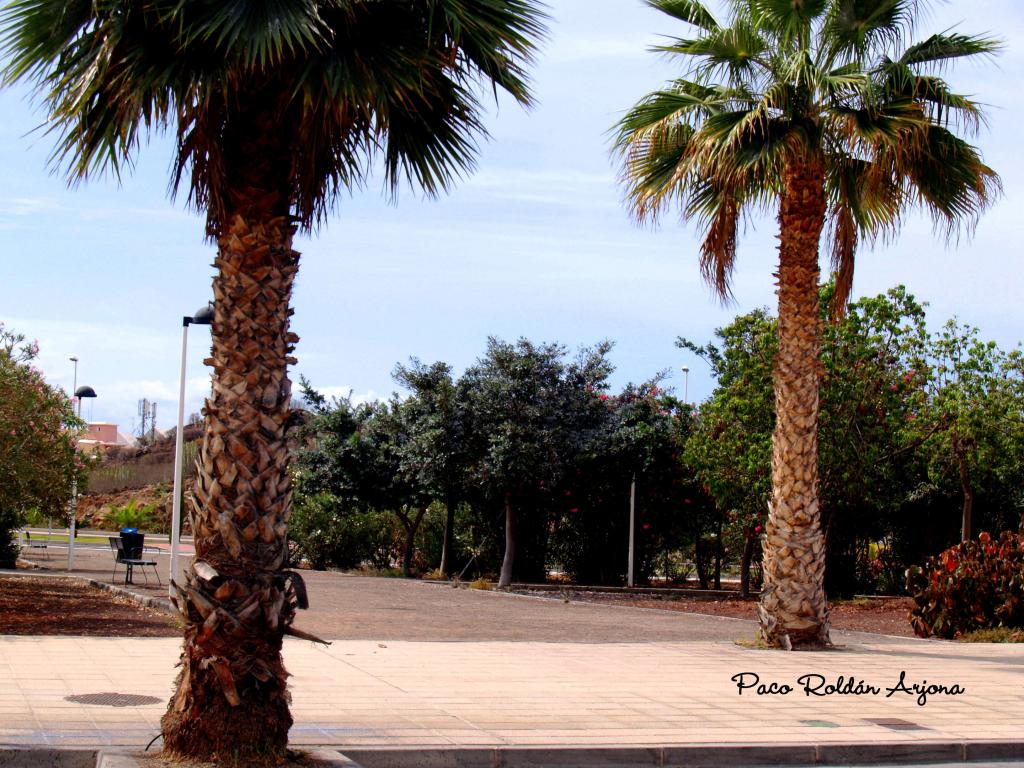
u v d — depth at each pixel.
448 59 6.97
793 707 9.55
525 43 6.95
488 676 10.71
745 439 23.20
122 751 6.71
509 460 25.59
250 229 6.77
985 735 8.52
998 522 25.75
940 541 26.30
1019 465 22.47
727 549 28.66
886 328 22.61
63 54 6.71
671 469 27.88
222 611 6.41
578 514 29.94
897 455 23.53
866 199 14.32
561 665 11.67
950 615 16.09
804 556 13.84
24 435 16.38
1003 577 16.11
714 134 12.98
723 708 9.38
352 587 24.12
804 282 13.93
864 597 24.62
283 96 6.68
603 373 26.91
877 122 13.05
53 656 10.84
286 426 6.79
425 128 7.64
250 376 6.65
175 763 6.33
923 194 14.09
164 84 6.30
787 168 13.88
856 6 13.40
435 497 29.36
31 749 6.71
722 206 14.25
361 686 9.88
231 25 5.98
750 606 21.72
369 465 31.00
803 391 13.91
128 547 21.06
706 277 14.88
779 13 13.48
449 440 26.41
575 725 8.38
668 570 32.34
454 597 22.42
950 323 22.50
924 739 8.27
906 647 14.53
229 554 6.51
